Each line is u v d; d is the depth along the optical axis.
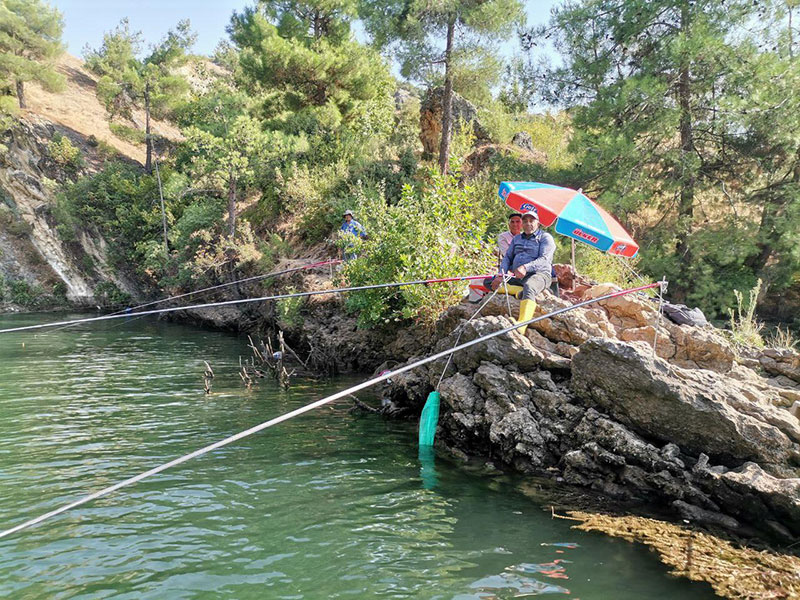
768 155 15.26
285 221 24.44
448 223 11.24
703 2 15.43
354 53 27.53
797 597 4.23
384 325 12.58
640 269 15.30
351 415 9.50
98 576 4.44
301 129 26.55
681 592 4.28
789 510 5.13
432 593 4.23
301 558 4.75
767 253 15.79
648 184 16.06
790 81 14.41
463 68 21.91
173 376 12.74
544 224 8.18
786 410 6.25
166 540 5.04
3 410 9.58
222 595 4.20
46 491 6.10
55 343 18.20
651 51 16.70
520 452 6.80
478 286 8.74
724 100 14.68
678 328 7.57
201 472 6.73
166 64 37.88
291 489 6.24
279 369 12.60
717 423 5.79
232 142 24.34
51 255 33.44
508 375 7.23
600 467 6.29
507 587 4.32
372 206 14.28
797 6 15.69
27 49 39.19
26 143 35.59
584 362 6.61
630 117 16.28
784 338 12.19
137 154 41.81
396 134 28.38
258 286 20.30
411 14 21.11
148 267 30.12
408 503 5.89
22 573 4.48
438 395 7.93
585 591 4.27
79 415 9.27
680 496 5.78
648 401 6.13
